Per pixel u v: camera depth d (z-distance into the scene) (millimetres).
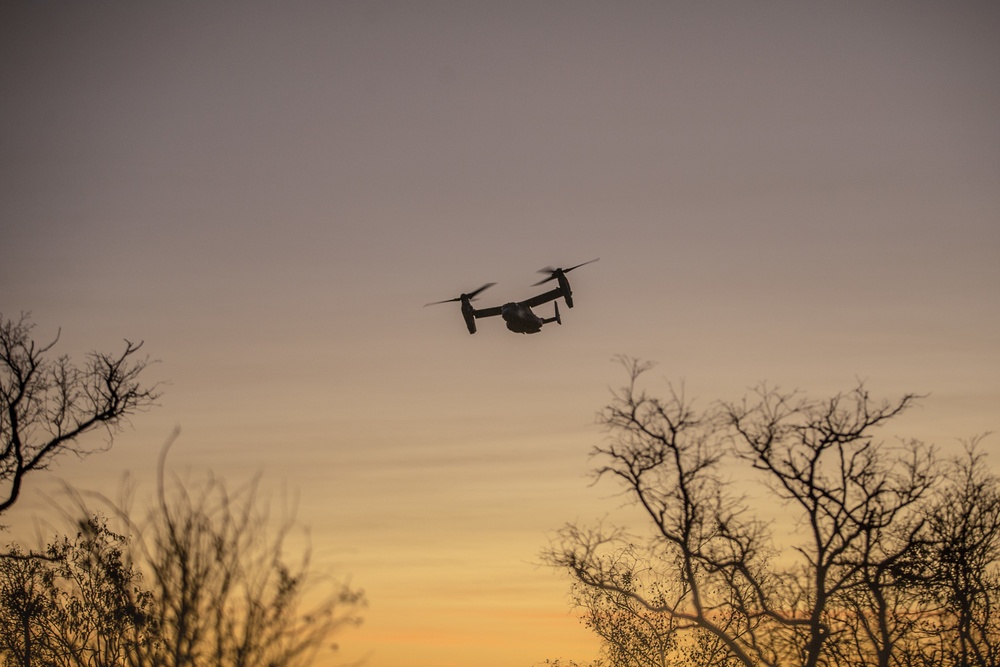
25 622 29953
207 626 20453
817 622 37250
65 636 28812
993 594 37906
